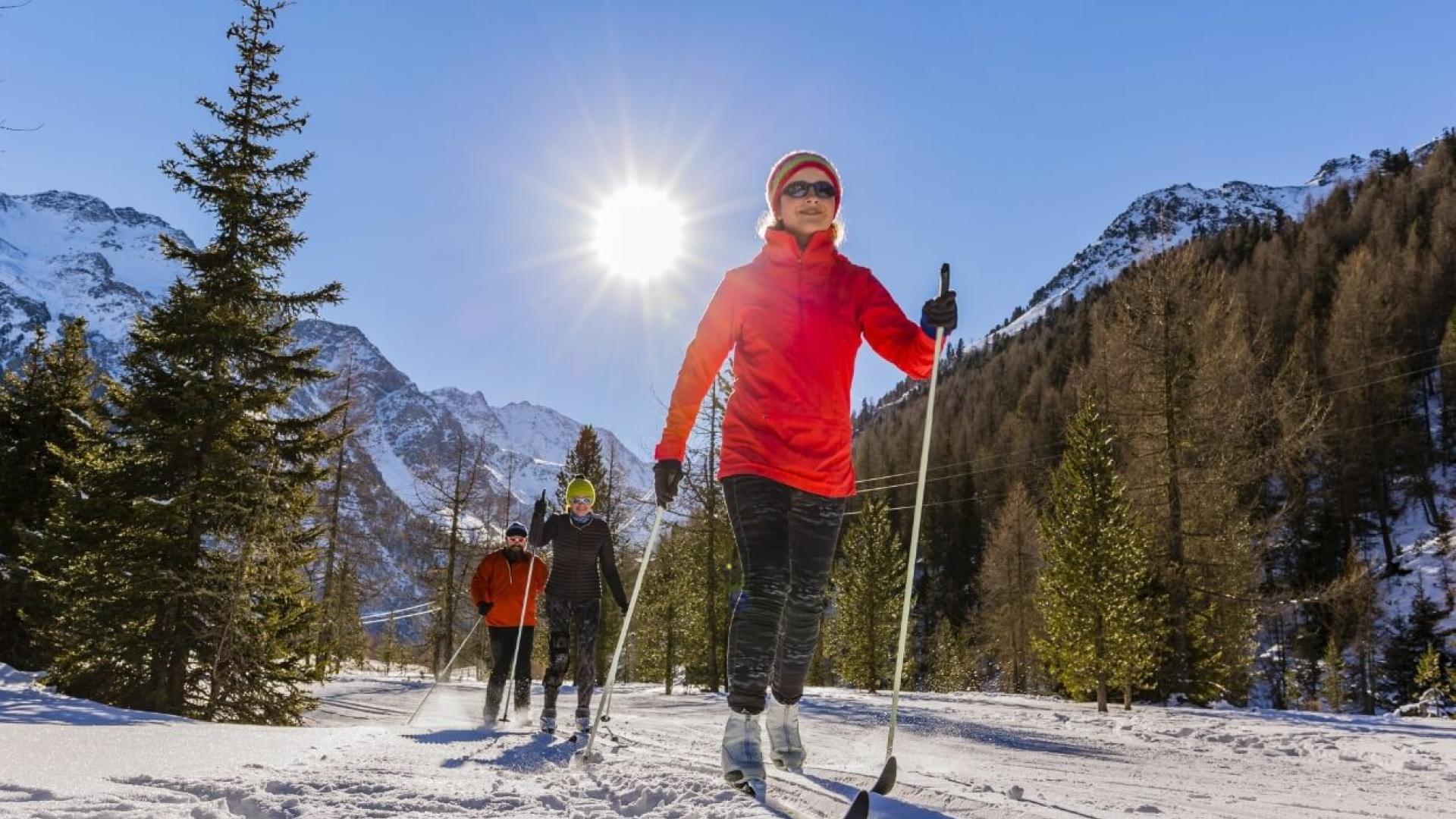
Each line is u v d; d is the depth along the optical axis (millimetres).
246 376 14430
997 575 40625
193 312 13938
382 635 46188
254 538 13297
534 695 13234
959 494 75750
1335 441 52781
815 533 2545
